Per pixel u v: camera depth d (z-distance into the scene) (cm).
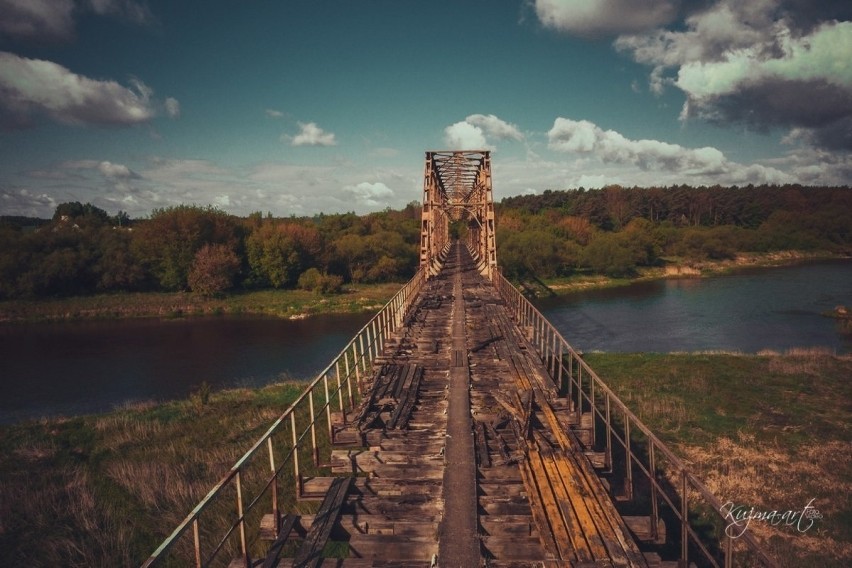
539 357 1305
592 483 652
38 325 4588
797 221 9838
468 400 975
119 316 4988
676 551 877
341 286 6500
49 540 907
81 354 3453
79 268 5603
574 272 7131
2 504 1027
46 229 6141
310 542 538
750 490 1080
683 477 510
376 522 581
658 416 1504
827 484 1099
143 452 1335
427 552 530
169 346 3675
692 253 8169
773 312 4112
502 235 7212
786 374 1950
